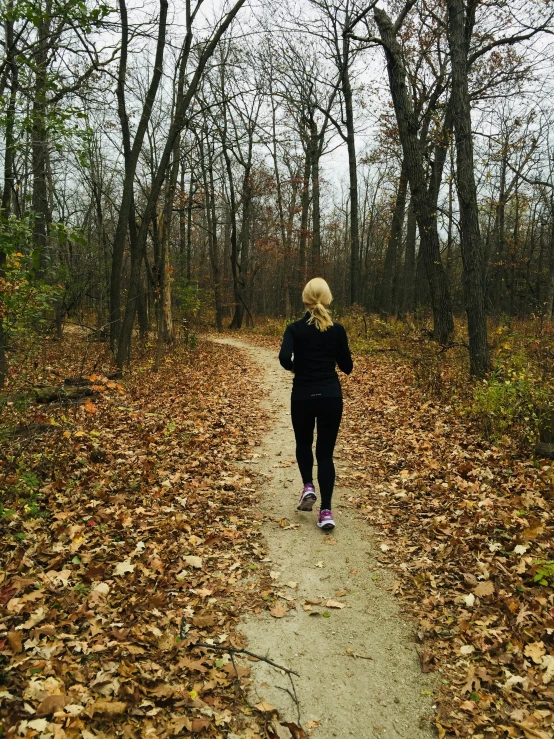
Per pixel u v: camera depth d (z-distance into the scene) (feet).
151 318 86.53
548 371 28.14
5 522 13.53
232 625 10.44
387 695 8.68
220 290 103.96
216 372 44.50
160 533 14.01
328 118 82.64
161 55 38.86
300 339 14.30
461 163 31.73
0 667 8.35
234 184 105.29
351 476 19.06
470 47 53.21
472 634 9.91
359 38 36.17
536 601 10.44
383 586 11.89
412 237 78.23
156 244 62.49
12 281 20.76
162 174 40.42
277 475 19.22
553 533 13.11
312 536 14.33
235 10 38.32
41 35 24.56
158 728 7.66
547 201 84.28
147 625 10.02
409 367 38.37
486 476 17.35
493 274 115.55
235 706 8.36
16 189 28.96
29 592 10.65
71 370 37.88
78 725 7.38
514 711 8.07
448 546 13.20
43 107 23.09
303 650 9.77
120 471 18.31
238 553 13.33
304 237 98.17
